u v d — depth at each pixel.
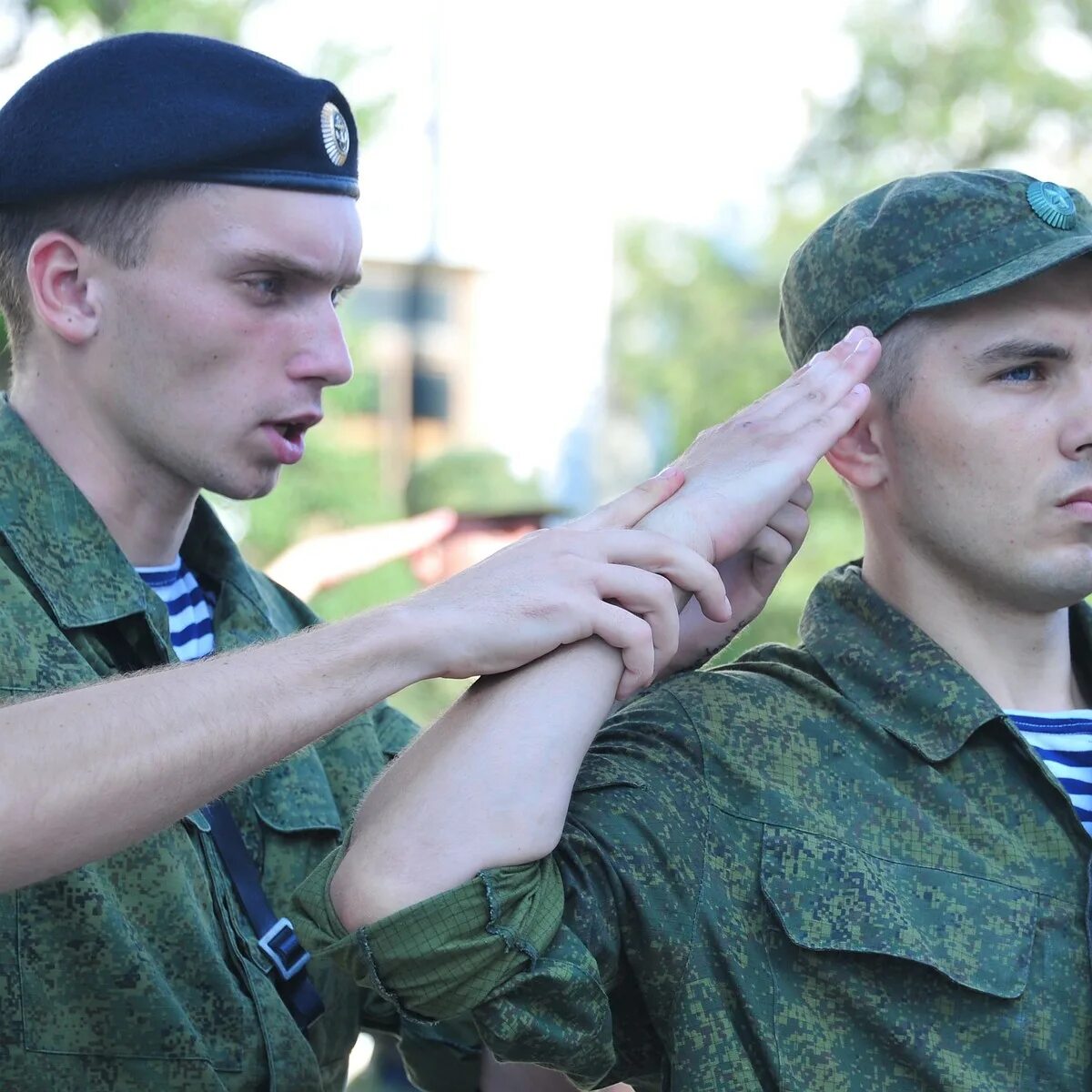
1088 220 3.22
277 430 3.36
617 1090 3.59
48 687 3.06
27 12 9.53
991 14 20.75
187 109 3.25
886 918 2.86
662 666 2.91
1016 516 3.07
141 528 3.41
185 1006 3.09
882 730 3.09
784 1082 2.80
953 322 3.11
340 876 2.68
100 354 3.28
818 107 21.48
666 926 2.84
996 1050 2.83
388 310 16.14
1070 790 3.13
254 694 2.60
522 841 2.66
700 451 3.14
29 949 2.94
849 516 15.59
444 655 2.74
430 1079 3.74
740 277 21.17
